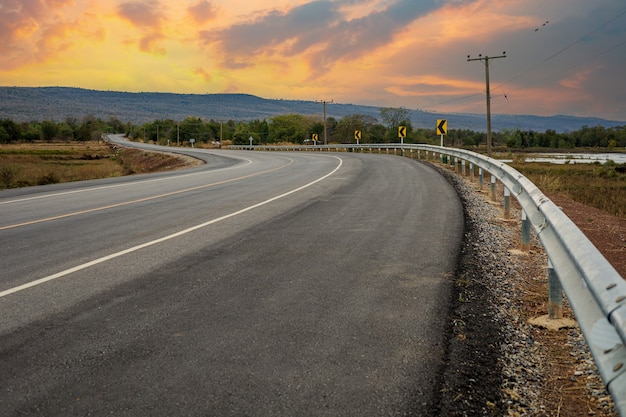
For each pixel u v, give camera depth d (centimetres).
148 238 834
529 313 473
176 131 19125
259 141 15450
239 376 340
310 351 380
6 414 293
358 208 1175
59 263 669
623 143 15175
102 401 307
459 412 297
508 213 1024
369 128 12862
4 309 483
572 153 9194
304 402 306
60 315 463
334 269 623
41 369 352
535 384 335
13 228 966
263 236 840
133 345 392
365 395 315
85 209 1231
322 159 4112
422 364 359
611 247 817
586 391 325
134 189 1766
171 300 504
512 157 5366
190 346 390
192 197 1455
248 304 491
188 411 295
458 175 2245
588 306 297
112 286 555
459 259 674
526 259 686
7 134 17775
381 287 547
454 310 474
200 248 750
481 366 358
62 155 8769
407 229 897
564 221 426
